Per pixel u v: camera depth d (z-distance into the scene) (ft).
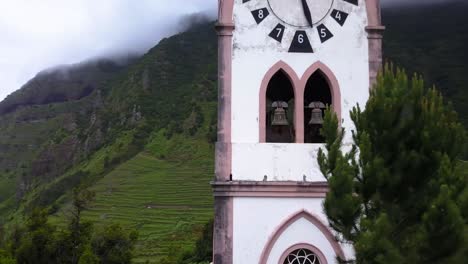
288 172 59.98
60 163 508.12
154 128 471.21
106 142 479.00
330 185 44.06
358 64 62.39
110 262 125.90
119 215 326.65
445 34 315.78
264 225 58.90
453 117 45.19
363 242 40.75
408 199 43.11
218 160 59.62
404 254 41.96
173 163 405.18
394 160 43.21
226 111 60.23
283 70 61.46
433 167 42.63
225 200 59.00
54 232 127.65
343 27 62.69
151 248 263.49
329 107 53.16
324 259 59.00
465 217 40.68
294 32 62.08
